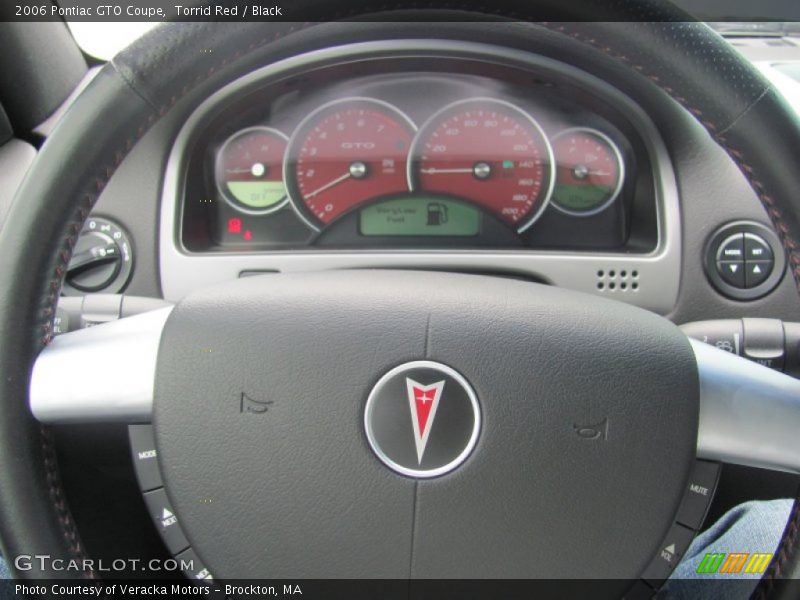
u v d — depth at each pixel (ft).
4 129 6.20
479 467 2.69
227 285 2.94
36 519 2.69
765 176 2.69
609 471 2.72
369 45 6.28
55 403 2.84
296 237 7.01
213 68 2.72
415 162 6.98
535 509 2.71
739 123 2.66
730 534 3.41
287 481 2.73
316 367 2.75
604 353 2.76
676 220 5.63
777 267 5.46
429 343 2.74
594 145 6.65
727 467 3.65
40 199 2.57
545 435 2.71
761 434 2.81
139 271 5.68
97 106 2.58
